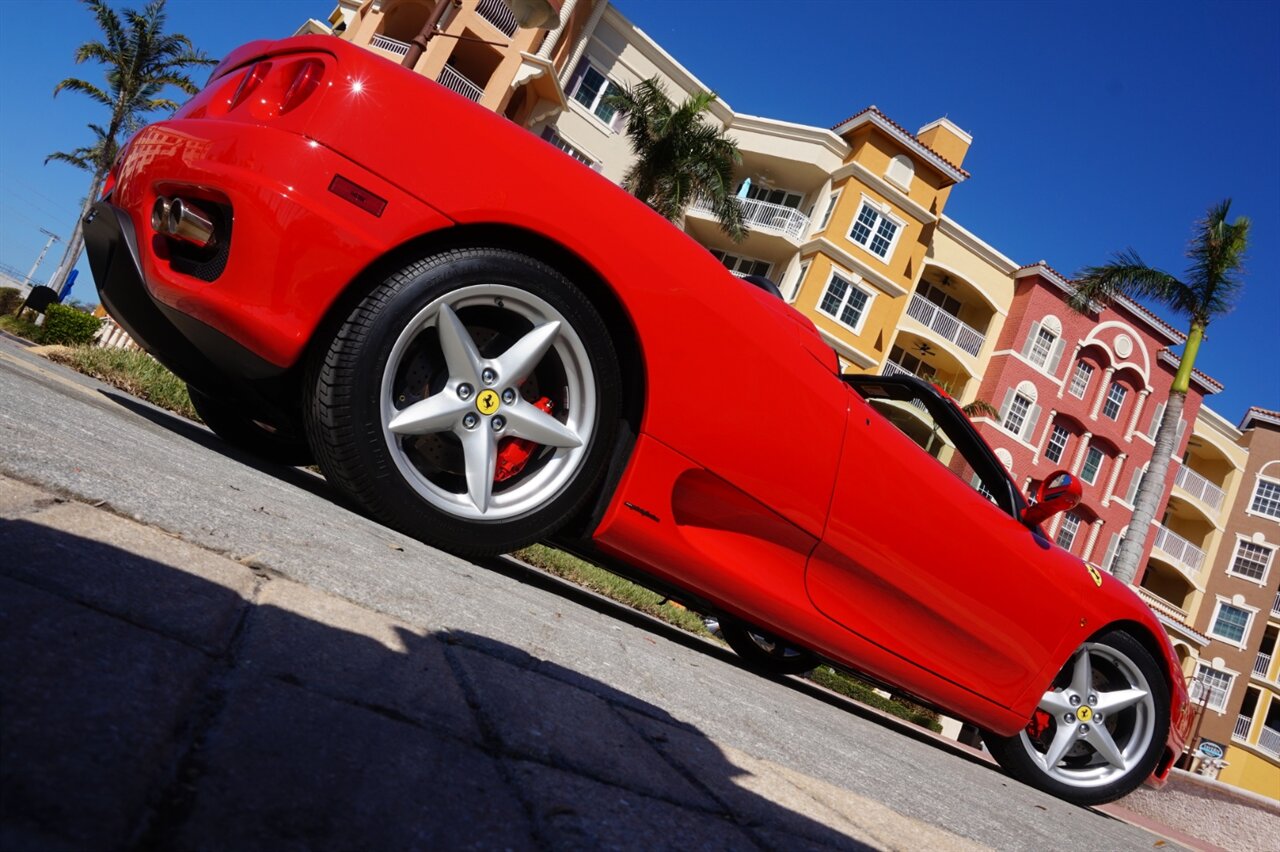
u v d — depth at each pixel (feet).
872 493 9.39
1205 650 115.85
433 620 4.87
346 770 2.64
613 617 10.07
